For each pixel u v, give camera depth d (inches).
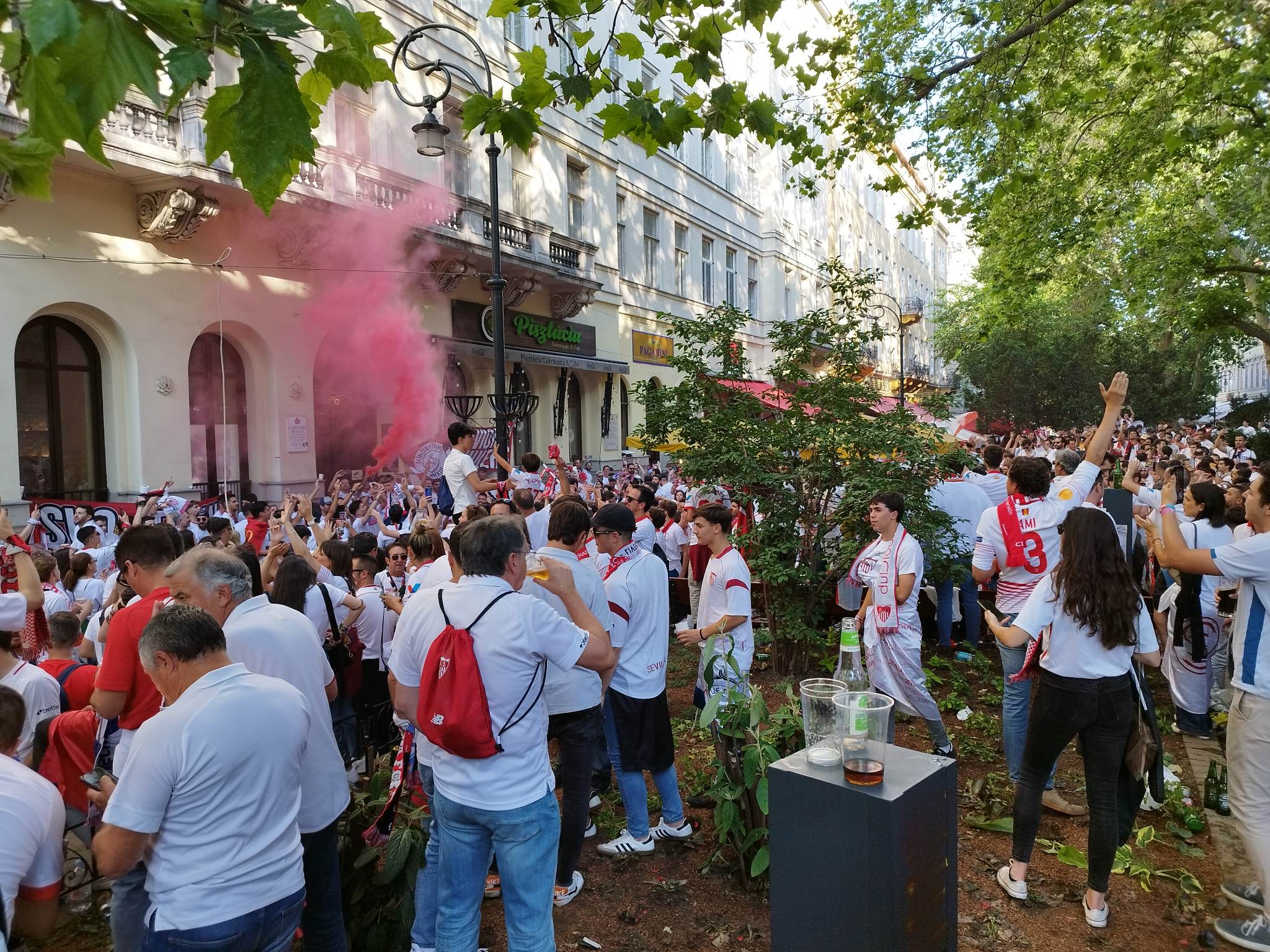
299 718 99.0
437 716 101.3
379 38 79.2
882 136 362.6
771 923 105.7
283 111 64.9
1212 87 353.7
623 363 894.4
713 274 1159.6
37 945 141.0
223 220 492.1
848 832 96.6
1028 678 148.8
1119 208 479.2
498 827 103.2
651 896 148.0
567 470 388.8
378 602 202.4
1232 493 252.4
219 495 484.7
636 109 144.8
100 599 256.7
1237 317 670.5
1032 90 379.2
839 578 287.0
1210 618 223.8
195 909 87.0
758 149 1286.9
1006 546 190.9
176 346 470.0
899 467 273.3
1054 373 1330.0
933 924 100.0
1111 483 454.0
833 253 1552.7
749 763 144.7
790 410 293.0
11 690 106.0
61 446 439.2
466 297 685.3
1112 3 349.4
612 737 167.3
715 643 165.0
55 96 60.1
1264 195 546.6
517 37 728.3
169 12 56.9
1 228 393.4
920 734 227.1
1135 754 138.6
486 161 696.4
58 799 98.0
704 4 147.5
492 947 134.8
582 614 119.2
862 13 401.7
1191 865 156.6
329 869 117.0
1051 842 165.0
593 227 869.8
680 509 396.8
